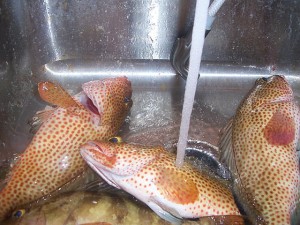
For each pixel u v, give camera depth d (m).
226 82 0.60
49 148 0.44
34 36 0.56
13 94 0.54
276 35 0.57
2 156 0.49
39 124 0.50
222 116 0.56
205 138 0.54
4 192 0.43
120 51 0.59
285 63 0.60
